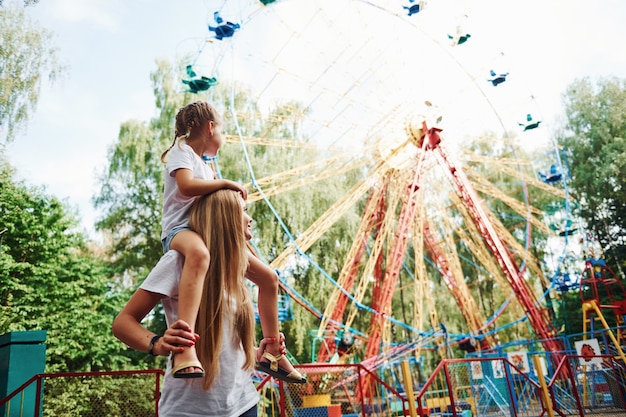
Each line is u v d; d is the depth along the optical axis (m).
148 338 1.26
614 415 10.33
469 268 31.08
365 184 19.53
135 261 24.09
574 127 32.16
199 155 1.74
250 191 22.94
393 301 29.50
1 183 17.02
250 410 1.43
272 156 23.86
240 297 1.45
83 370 15.63
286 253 17.42
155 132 25.25
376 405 14.44
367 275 18.52
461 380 12.62
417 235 19.77
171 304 1.40
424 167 19.08
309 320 23.08
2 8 18.05
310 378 10.57
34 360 5.93
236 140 19.70
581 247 28.30
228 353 1.38
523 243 31.09
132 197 25.23
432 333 18.42
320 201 24.52
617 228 29.09
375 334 17.33
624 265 27.72
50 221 17.61
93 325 16.83
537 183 22.56
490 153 33.38
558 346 18.50
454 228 23.02
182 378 1.22
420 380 25.02
